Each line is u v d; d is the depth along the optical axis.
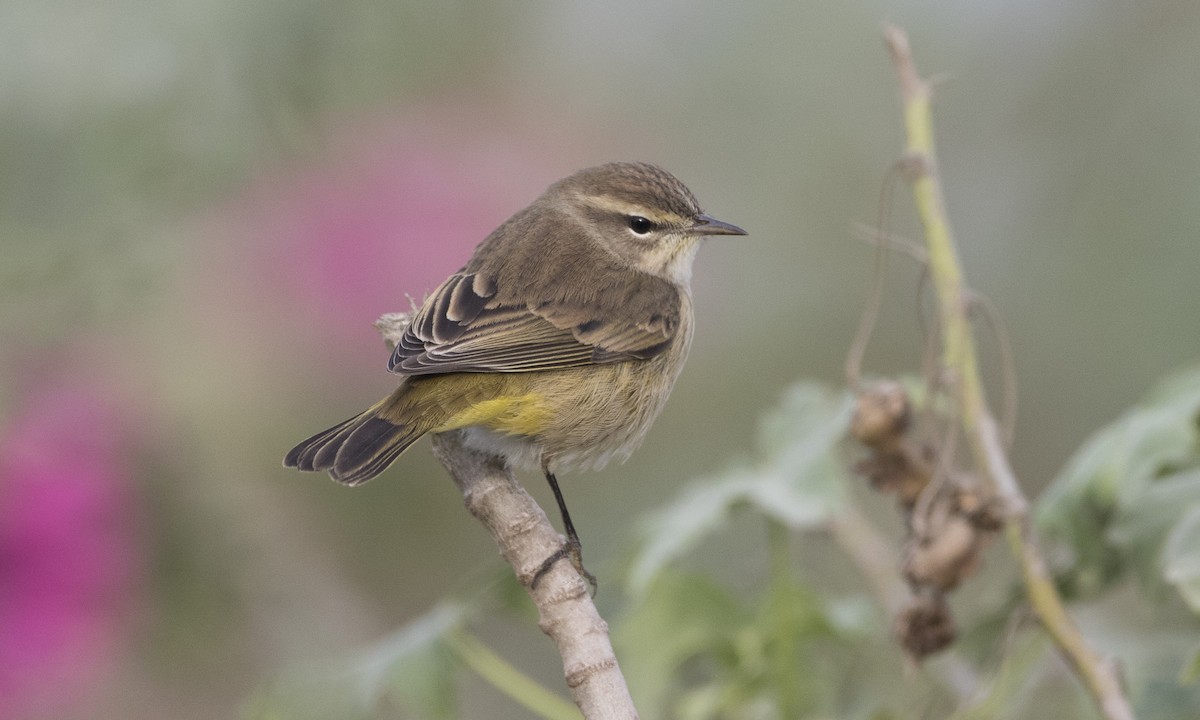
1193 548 7.50
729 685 9.69
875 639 10.34
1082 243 14.20
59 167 11.41
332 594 11.94
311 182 12.40
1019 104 14.85
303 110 11.91
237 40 11.45
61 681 10.55
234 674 11.32
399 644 8.79
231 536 11.34
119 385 11.38
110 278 11.52
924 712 9.56
